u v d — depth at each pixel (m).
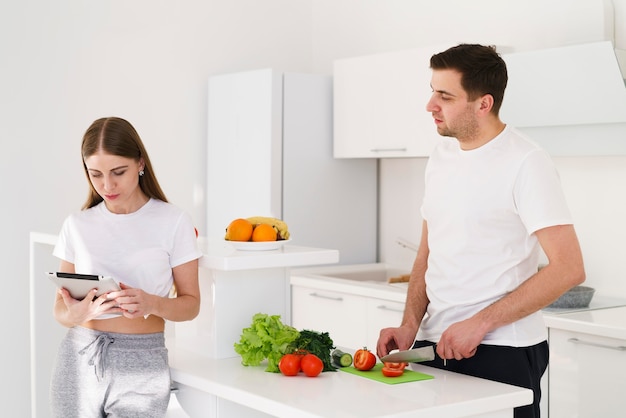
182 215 2.41
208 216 4.74
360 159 4.62
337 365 2.37
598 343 2.88
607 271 3.48
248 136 4.43
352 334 3.86
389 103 4.08
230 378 2.25
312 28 5.12
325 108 4.48
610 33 3.46
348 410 1.89
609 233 3.47
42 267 3.38
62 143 4.32
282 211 4.36
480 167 2.20
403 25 4.48
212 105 4.68
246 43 4.88
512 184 2.15
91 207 2.47
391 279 4.07
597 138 3.14
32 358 3.38
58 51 4.29
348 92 4.33
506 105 3.36
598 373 2.88
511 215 2.18
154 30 4.57
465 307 2.25
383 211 4.68
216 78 4.64
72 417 2.33
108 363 2.29
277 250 2.59
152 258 2.35
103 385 2.30
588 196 3.54
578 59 3.02
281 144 4.33
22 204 4.22
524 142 2.19
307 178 4.43
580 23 3.55
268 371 2.32
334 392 2.07
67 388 2.34
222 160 4.62
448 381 2.17
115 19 4.45
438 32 4.27
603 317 2.98
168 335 3.26
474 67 2.15
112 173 2.29
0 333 4.18
